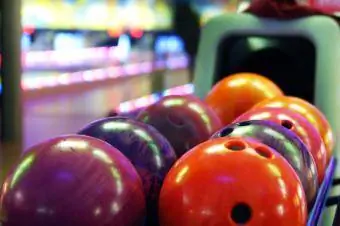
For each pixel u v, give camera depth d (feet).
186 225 3.63
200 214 3.57
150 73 36.14
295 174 3.87
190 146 5.55
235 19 9.17
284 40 9.27
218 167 3.66
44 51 38.27
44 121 23.70
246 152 3.77
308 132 5.42
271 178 3.63
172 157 4.63
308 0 13.96
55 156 3.68
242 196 3.52
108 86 34.45
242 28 9.09
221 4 37.86
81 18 39.70
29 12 37.58
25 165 3.67
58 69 36.91
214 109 7.02
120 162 3.84
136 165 4.37
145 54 39.88
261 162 3.71
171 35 39.55
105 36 40.40
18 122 19.03
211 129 5.69
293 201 3.65
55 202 3.51
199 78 9.20
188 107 5.72
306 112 6.11
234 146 3.91
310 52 9.18
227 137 4.15
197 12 35.63
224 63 9.53
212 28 9.24
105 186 3.63
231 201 3.53
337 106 8.54
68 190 3.54
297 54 9.23
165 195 3.84
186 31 33.94
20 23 19.08
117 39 40.40
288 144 4.64
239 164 3.65
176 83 36.58
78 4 39.45
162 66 38.17
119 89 33.63
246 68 9.48
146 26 40.29
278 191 3.59
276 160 3.83
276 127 4.81
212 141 4.03
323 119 6.27
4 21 18.72
